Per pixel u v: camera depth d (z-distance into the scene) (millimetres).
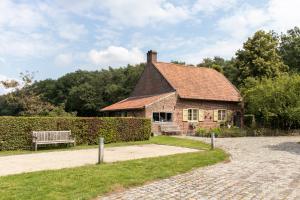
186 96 32562
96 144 21406
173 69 36500
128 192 8070
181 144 20562
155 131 30578
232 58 61000
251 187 8500
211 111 34781
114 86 63156
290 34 52500
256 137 27391
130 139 23422
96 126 21484
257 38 43625
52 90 73500
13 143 17891
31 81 34969
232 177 9812
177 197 7547
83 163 12352
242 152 16156
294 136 28734
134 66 69688
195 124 33312
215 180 9391
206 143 20984
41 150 17859
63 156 14789
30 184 8312
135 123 23766
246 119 37219
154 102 30703
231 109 36500
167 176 9945
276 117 31734
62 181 8664
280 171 10797
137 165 11258
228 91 37250
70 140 19516
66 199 7152
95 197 7543
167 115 31844
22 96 34375
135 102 33781
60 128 19797
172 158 13094
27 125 18453
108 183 8625
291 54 50281
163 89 34062
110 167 10773
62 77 74812
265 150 17062
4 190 7719
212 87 36469
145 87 37125
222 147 18625
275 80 32344
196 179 9555
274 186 8609
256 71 42969
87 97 63938
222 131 28719
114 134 22438
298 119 30125
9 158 14141
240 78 44406
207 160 12805
